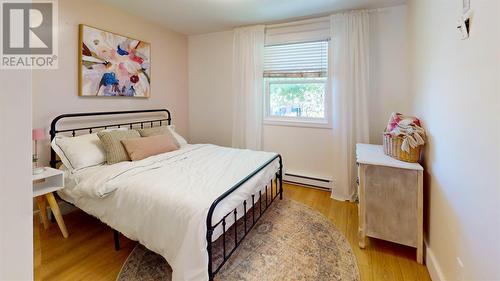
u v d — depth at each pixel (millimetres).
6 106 345
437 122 1656
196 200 1564
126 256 1899
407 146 1905
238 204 1826
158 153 2668
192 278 1403
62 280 1644
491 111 969
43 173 2020
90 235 2184
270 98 3723
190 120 4305
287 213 2645
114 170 2094
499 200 909
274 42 3504
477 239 1085
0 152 342
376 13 2920
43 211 2240
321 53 3271
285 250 1984
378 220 1962
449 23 1427
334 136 3141
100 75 2766
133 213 1701
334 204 2902
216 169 2225
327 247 2033
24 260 373
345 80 2996
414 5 2375
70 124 2549
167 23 3494
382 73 2943
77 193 2020
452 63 1382
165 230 1545
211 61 4035
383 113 2975
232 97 3857
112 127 2975
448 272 1432
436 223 1663
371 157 2098
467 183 1188
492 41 956
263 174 2381
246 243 2070
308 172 3488
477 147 1086
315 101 3430
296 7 2895
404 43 2816
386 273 1736
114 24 2928
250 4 2820
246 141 3713
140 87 3281
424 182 1979
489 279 979
